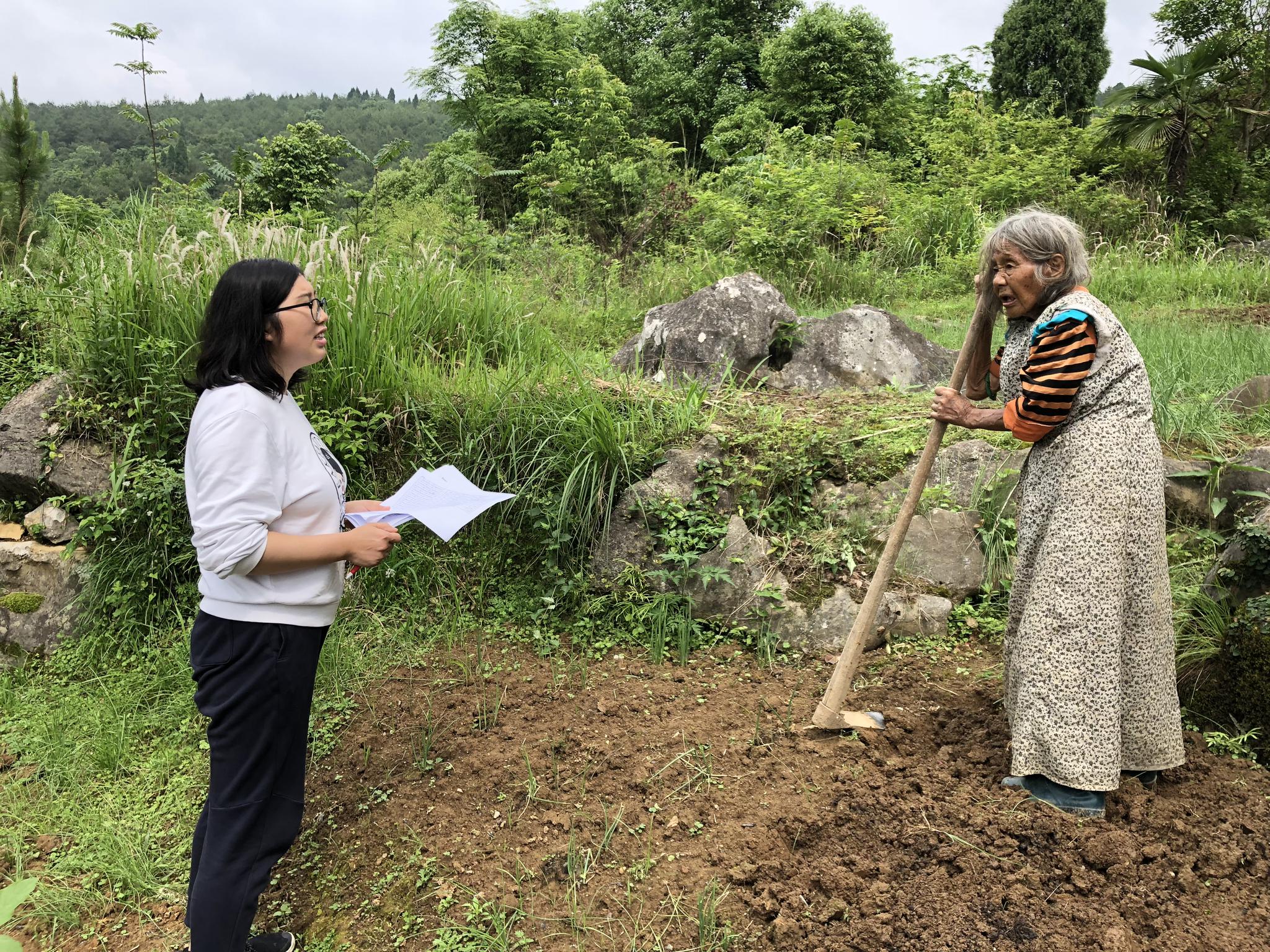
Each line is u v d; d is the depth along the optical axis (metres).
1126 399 2.56
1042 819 2.54
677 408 4.54
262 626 2.22
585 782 3.04
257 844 2.33
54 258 5.96
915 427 4.60
